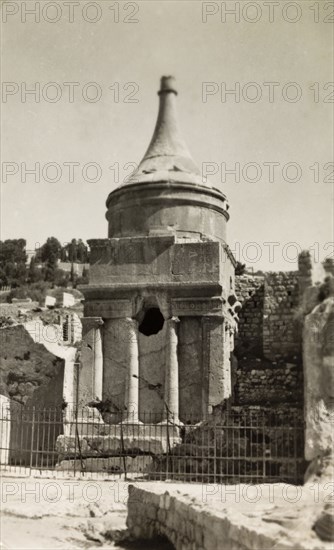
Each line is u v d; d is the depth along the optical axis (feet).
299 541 34.45
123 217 86.48
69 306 171.42
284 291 83.20
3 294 204.13
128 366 80.38
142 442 76.43
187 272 80.48
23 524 53.42
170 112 90.68
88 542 51.16
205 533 41.52
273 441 73.00
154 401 79.87
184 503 45.88
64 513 57.72
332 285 60.70
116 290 82.17
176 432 76.07
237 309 86.94
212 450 74.28
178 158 88.22
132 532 53.01
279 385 80.33
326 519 35.83
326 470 52.37
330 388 56.65
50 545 48.44
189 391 78.43
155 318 89.71
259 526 37.42
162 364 80.38
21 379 91.76
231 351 83.05
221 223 88.07
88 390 81.00
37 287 216.13
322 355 57.57
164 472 71.97
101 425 78.69
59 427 86.48
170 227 84.48
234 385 81.97
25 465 79.56
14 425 85.81
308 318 58.90
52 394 89.20
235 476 66.39
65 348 93.71
